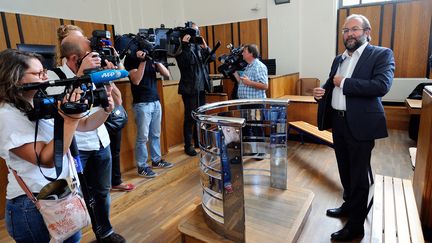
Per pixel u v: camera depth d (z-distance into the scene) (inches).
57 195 41.9
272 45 223.9
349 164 78.7
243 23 235.6
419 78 183.9
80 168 53.7
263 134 107.3
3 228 80.7
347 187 83.4
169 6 262.7
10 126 38.9
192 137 133.3
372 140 71.7
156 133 112.6
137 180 104.6
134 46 98.3
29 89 38.7
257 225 71.6
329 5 197.3
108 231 75.0
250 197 85.9
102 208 72.5
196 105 123.9
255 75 126.8
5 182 84.6
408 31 182.1
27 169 41.8
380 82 67.4
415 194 77.7
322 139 132.5
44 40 177.2
